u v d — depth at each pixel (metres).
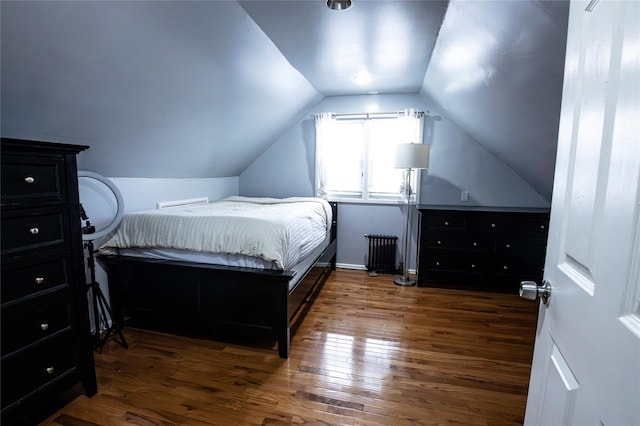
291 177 4.19
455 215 3.22
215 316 2.21
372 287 3.41
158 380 1.85
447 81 2.70
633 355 0.43
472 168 3.64
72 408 1.62
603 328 0.52
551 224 0.81
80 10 1.28
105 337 2.24
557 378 0.70
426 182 3.79
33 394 1.42
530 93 1.88
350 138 3.97
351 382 1.84
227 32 1.89
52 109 1.66
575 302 0.63
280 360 2.06
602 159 0.56
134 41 1.57
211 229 2.19
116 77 1.71
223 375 1.90
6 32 1.21
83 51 1.46
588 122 0.62
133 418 1.56
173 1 1.48
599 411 0.52
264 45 2.22
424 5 1.71
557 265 0.75
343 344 2.25
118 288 2.39
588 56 0.64
